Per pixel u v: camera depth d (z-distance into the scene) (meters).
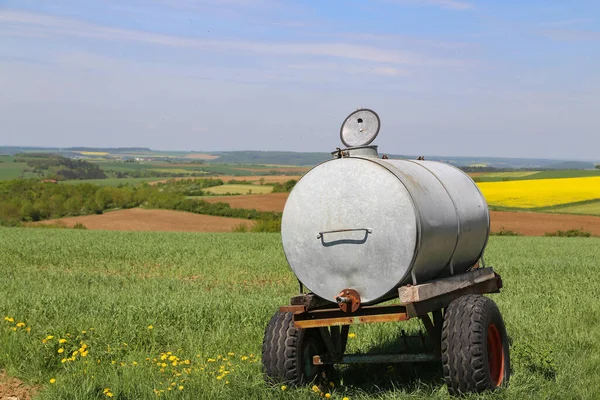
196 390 7.53
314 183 7.68
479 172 139.50
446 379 7.11
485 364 7.00
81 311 12.78
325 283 7.61
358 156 7.62
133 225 71.62
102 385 7.79
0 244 35.31
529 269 23.70
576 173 125.12
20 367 8.72
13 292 16.14
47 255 29.33
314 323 7.43
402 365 8.70
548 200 81.88
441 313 8.05
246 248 34.81
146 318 11.74
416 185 7.42
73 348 9.21
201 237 45.81
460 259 8.38
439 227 7.46
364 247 7.33
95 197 92.19
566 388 7.43
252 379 7.74
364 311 7.38
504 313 12.24
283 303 13.72
